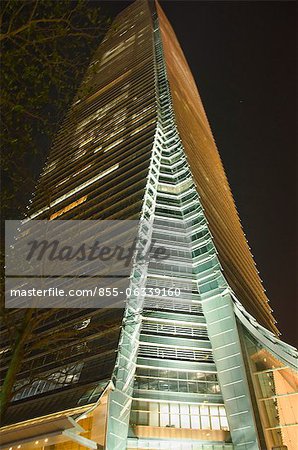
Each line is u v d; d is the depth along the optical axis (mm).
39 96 17109
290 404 42062
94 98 117250
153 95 91312
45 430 35188
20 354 12891
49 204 20266
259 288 87312
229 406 43125
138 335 46594
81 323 47875
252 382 44281
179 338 48156
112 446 36188
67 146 104875
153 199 62844
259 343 47656
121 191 67125
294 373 43344
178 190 66000
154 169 67188
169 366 45531
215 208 75250
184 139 77812
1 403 11945
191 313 50781
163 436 40562
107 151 86000
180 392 44031
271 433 41219
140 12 156625
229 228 81875
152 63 109875
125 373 40938
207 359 47250
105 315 46875
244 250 91938
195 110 121062
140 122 84625
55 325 50594
